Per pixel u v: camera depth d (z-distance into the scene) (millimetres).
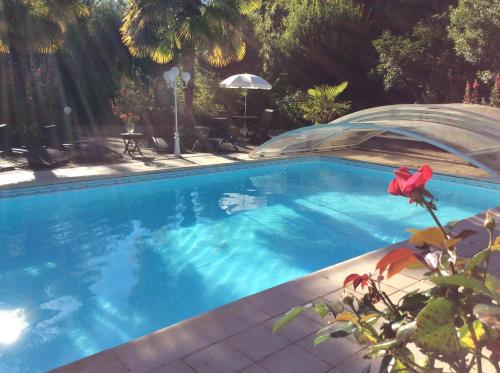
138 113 15438
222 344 3148
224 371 2848
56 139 11992
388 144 15242
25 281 5410
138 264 5961
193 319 3488
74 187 8883
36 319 4516
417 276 4191
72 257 6172
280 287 4055
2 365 3750
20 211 8172
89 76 18125
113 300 4965
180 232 7234
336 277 4262
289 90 18797
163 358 2984
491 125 8508
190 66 13367
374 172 11703
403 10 18844
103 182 9234
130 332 4316
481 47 13969
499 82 13391
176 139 11867
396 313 1410
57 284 5340
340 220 7871
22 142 12023
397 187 1368
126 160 11188
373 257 4754
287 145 12695
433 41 16625
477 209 8344
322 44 18953
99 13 19609
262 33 19469
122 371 2846
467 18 14156
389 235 7129
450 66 16156
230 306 3693
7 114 12633
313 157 13031
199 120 16828
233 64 19125
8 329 4312
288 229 7391
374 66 18625
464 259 1344
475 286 1104
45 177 8977
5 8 11172
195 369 2865
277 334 3264
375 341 1422
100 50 18938
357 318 1423
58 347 4031
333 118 16078
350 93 19375
